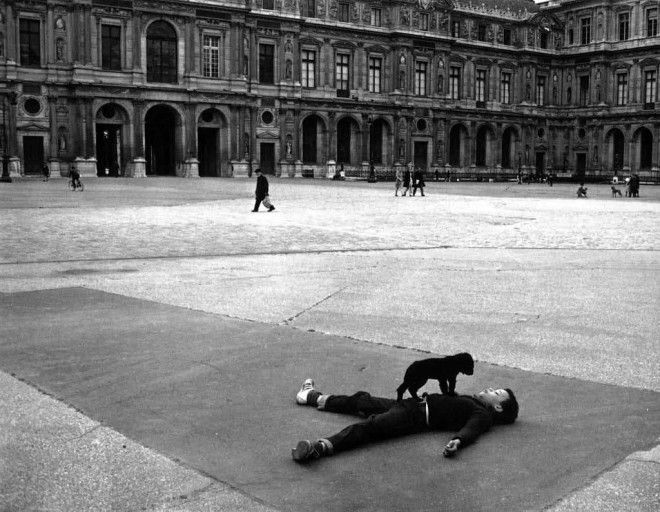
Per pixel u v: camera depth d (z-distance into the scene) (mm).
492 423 8539
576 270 20203
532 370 11016
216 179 85500
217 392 9938
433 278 18766
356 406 9008
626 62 113062
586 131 119000
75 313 14438
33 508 6812
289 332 13125
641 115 110938
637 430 8586
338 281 18203
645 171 112062
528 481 7301
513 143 119062
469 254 23406
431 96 109625
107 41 84688
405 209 43812
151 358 11469
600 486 7188
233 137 93000
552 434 8469
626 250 24641
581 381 10438
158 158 94688
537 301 15914
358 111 103375
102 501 6949
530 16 118625
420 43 107438
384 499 6953
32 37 81375
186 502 6922
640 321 14062
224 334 12938
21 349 11906
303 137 101750
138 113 86125
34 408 9320
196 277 18609
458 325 13742
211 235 27812
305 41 99438
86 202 44469
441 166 111500
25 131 81250
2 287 17047
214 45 91062
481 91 115750
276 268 20156
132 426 8742
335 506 6820
